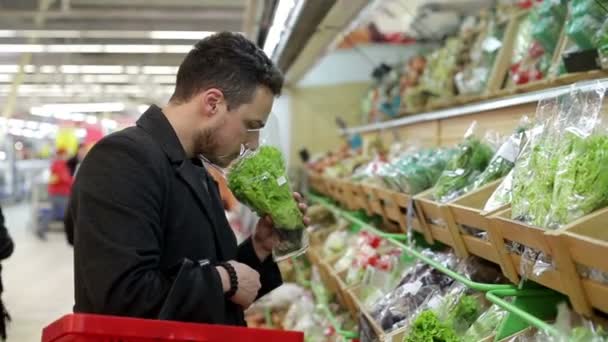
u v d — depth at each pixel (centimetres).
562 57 211
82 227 146
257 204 180
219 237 172
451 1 396
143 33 664
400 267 259
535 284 158
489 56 323
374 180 301
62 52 799
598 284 112
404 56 562
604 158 124
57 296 682
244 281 161
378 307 232
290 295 452
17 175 2158
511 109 249
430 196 214
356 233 380
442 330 153
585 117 142
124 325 122
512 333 156
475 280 192
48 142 2575
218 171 203
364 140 585
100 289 140
